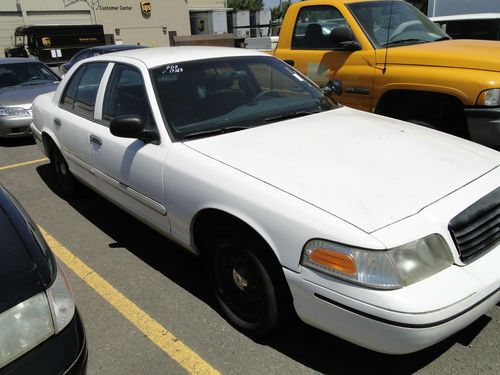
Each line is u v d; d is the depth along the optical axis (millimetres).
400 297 2043
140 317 3080
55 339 1918
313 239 2256
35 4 33781
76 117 4363
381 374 2498
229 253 2805
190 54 3805
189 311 3113
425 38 5438
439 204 2371
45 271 1990
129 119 3180
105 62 4137
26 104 8156
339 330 2242
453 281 2152
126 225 4512
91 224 4566
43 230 4480
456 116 4652
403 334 2043
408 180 2541
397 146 2969
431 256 2186
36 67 9570
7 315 1803
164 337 2873
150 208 3330
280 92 3877
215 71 3688
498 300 2352
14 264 1950
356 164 2699
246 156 2854
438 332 2057
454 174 2652
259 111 3533
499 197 2559
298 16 5891
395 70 4770
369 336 2137
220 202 2670
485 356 2564
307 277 2273
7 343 1790
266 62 4047
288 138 3090
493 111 4129
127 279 3547
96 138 3869
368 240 2127
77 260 3871
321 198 2391
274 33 14984
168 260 3807
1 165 6941
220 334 2871
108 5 36781
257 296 2689
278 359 2639
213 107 3441
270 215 2424
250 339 2814
